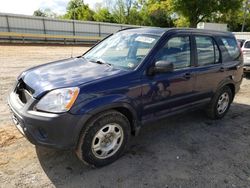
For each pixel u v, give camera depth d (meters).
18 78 3.38
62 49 19.16
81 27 28.48
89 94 2.71
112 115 2.95
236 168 3.21
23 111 2.70
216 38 4.49
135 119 3.23
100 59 3.70
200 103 4.28
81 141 2.79
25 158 3.16
